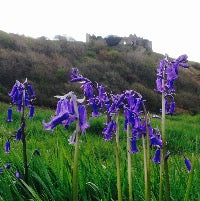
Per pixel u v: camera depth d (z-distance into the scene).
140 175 4.56
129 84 32.84
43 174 4.48
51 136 10.18
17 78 27.72
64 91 27.31
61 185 4.18
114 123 3.14
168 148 11.80
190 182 3.06
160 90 3.15
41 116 16.11
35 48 34.75
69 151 4.92
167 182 3.15
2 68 28.05
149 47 54.81
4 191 3.87
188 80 40.97
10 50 31.89
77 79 3.08
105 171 4.62
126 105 3.17
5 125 12.61
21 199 3.78
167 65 3.09
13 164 4.71
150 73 36.91
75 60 35.03
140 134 3.27
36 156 4.67
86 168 4.40
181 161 5.46
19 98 4.36
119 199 3.15
